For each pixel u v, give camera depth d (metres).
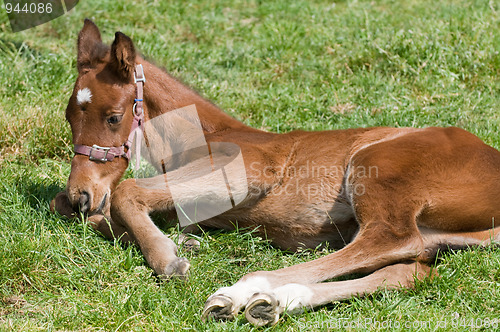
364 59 9.74
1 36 10.41
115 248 5.39
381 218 5.14
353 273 5.20
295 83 9.45
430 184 5.28
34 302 4.82
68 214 5.85
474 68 9.24
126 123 5.75
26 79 8.67
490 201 5.32
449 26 10.19
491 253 5.34
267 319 4.47
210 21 11.71
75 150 5.64
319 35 10.77
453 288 4.98
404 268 5.03
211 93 8.75
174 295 4.87
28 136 7.55
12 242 5.27
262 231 5.87
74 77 8.84
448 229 5.39
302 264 4.89
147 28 11.41
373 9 12.59
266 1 13.05
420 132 5.82
